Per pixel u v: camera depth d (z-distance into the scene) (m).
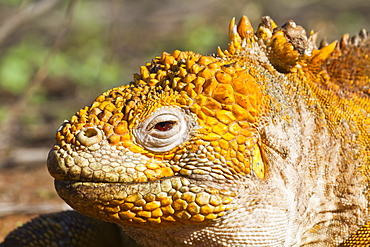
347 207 6.95
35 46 26.73
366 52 7.52
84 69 25.08
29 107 21.55
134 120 6.18
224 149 6.13
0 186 14.06
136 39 29.58
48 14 30.12
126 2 34.03
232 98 6.18
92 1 32.78
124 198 6.02
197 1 33.94
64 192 6.14
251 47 6.89
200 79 6.22
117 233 9.04
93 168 6.04
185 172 6.11
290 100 6.84
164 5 34.06
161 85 6.43
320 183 6.94
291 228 6.71
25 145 17.89
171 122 6.16
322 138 6.96
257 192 6.32
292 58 6.84
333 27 30.09
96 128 6.18
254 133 6.30
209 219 6.15
